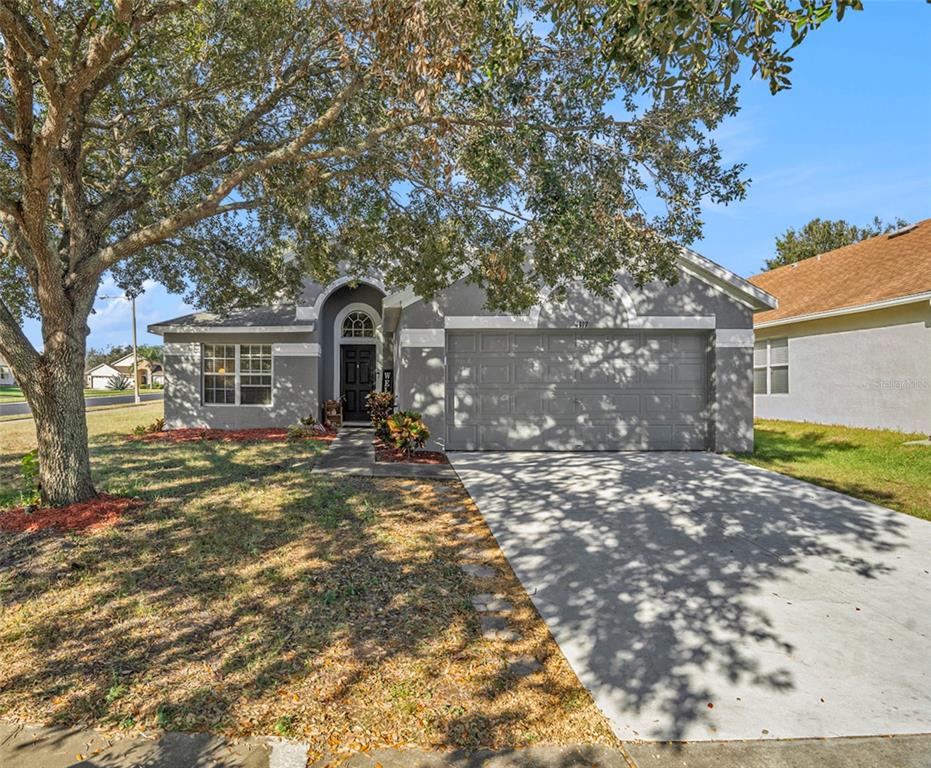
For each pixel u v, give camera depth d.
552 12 3.78
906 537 5.89
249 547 5.26
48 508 6.14
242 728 2.77
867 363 13.15
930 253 13.16
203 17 5.70
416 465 9.34
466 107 5.79
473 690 3.12
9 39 4.73
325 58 6.62
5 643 3.54
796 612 4.17
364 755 2.60
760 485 8.16
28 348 6.13
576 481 8.34
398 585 4.51
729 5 2.76
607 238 6.19
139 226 8.87
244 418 15.09
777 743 2.73
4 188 7.45
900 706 3.05
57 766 2.51
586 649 3.60
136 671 3.25
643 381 11.20
